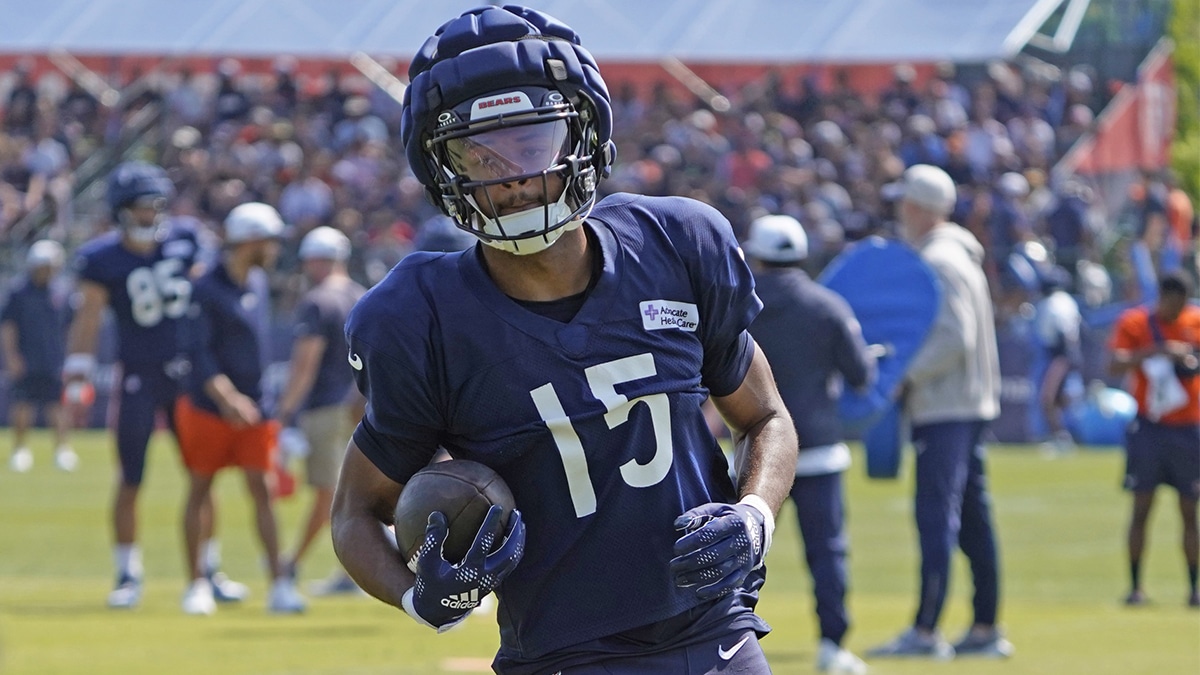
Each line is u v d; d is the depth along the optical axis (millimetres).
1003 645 29250
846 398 29984
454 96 11203
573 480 11508
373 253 79688
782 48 89688
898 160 83062
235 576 40844
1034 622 33688
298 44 93250
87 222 96562
